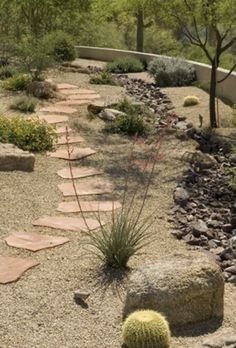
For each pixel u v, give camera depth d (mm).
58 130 11039
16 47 16266
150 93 16469
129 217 6922
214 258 6027
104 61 24500
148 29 31625
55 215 6910
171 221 6988
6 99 13336
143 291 4648
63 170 8695
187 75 18188
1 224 6520
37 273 5414
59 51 22172
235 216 7281
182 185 8344
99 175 8609
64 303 4910
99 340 4418
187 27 12539
